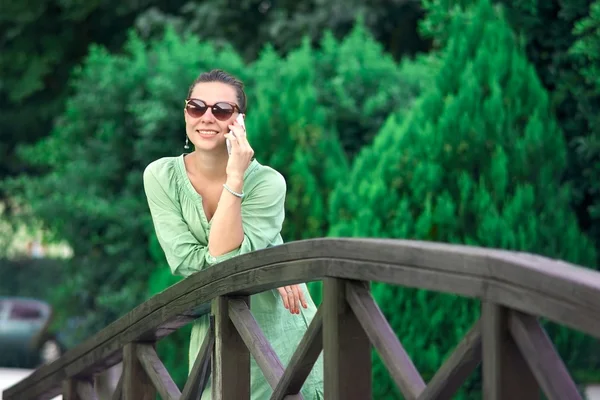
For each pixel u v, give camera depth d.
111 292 10.76
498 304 2.03
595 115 8.30
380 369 7.28
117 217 10.47
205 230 4.09
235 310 3.29
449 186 7.72
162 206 4.13
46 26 18.00
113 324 4.14
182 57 10.62
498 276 2.01
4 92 18.28
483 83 7.85
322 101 10.63
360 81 10.83
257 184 4.09
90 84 11.20
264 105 9.28
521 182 7.71
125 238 10.57
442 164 7.73
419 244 2.27
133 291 10.45
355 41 11.09
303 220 9.06
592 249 8.10
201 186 4.14
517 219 7.60
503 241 7.53
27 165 18.98
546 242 7.76
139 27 16.33
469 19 8.07
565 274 1.86
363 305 2.52
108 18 18.11
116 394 4.25
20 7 17.30
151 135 10.56
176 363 8.84
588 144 8.15
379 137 8.39
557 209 7.87
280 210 4.15
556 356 1.97
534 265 1.93
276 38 16.14
